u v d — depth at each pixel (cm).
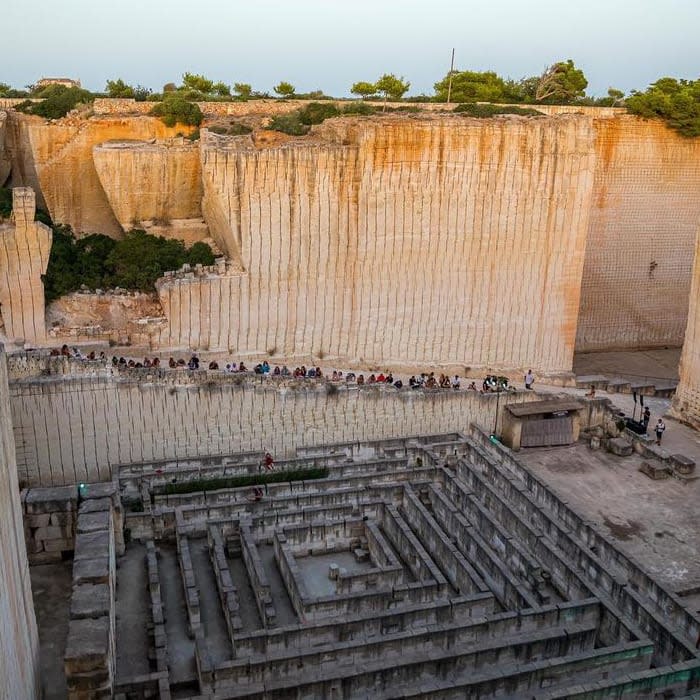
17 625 1437
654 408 3628
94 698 1662
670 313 4903
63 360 2834
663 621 1995
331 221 3434
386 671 1788
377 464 2867
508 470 2920
